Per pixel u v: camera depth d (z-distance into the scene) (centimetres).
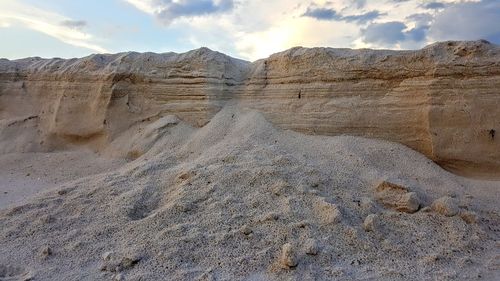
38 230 493
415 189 514
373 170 570
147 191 559
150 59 838
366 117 650
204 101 770
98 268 408
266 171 545
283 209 473
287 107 711
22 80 995
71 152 873
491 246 421
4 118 988
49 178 752
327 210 461
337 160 598
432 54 616
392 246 417
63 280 390
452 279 368
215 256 414
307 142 657
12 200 633
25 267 420
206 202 507
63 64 952
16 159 866
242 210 485
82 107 885
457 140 588
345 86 674
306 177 536
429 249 416
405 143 629
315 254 403
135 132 813
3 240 478
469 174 590
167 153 703
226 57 800
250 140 657
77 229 488
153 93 819
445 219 458
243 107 752
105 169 754
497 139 570
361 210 476
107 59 902
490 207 504
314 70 699
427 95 609
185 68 794
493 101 575
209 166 590
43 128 930
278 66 742
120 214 507
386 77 646
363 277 374
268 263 399
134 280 382
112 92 845
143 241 445
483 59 585
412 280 368
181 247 427
